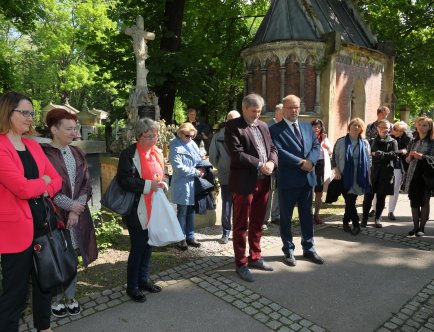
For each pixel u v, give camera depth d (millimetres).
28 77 38812
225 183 5172
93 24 31375
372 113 12320
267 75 10734
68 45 34312
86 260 3309
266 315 3311
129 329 3078
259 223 4297
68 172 3168
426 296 3707
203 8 15859
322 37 10266
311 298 3637
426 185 5438
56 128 3102
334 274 4215
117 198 3354
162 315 3299
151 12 13195
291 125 4500
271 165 3953
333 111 10375
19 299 2469
